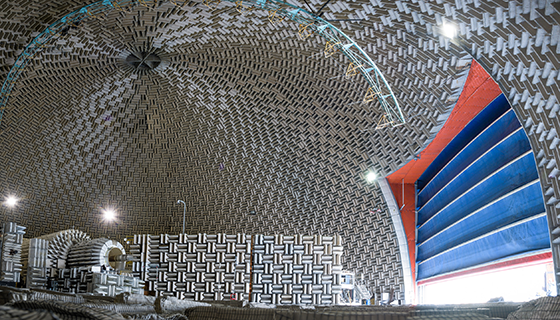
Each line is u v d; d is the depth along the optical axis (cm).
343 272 1870
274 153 2327
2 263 1369
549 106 1083
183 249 1484
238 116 2308
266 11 1669
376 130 1869
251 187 2464
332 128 2045
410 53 1510
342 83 1875
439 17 1273
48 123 2367
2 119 2173
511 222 1405
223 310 440
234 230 2530
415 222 2117
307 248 1380
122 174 2672
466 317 332
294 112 2133
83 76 2175
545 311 408
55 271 1764
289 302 1347
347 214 2166
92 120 2447
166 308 611
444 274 1800
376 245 2095
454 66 1395
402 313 331
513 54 1150
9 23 1673
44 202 2595
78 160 2575
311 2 1506
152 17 1820
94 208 2695
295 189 2334
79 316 256
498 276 1488
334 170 2144
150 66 2181
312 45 1786
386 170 1950
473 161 1672
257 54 1975
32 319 144
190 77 2220
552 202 1095
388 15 1430
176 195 2702
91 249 1820
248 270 1410
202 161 2552
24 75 2011
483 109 1614
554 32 996
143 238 1530
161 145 2595
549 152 1106
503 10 1087
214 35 1930
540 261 1263
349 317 330
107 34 1928
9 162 2406
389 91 1686
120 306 560
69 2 1648
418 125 1689
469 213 1664
